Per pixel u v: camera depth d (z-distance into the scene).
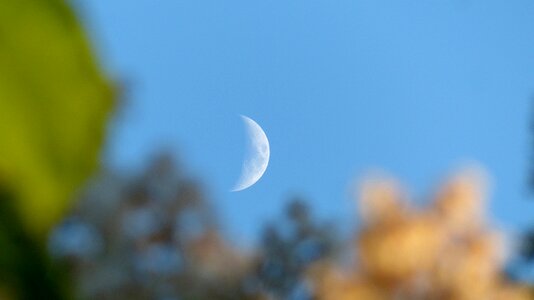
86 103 2.16
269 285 3.38
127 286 2.94
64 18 2.13
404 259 3.32
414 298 3.34
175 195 3.13
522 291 3.47
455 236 3.40
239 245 3.33
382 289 3.35
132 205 3.00
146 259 3.04
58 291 2.11
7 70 2.05
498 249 3.43
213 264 3.20
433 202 3.43
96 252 2.89
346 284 3.38
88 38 2.17
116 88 2.24
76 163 2.14
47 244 2.09
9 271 2.05
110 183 2.91
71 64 2.14
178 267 3.12
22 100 2.06
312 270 3.43
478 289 3.35
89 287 2.86
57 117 2.11
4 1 2.07
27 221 2.06
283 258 3.43
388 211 3.38
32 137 2.07
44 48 2.10
